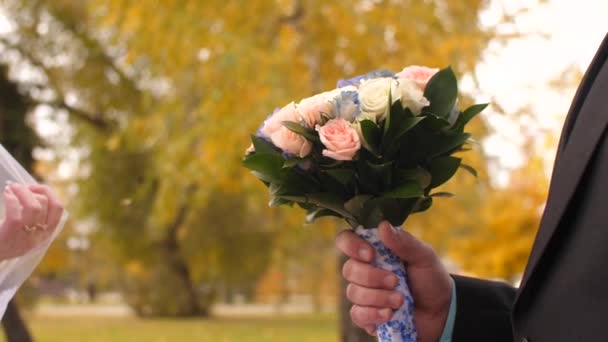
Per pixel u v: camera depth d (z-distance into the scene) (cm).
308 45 675
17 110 1080
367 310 168
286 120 168
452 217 870
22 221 200
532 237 855
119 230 1736
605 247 135
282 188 168
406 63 642
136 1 690
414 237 172
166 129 798
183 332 1847
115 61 1209
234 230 2016
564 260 142
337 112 164
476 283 189
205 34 695
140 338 1680
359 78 179
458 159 164
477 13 682
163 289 2488
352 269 170
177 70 766
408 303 169
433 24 673
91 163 1500
